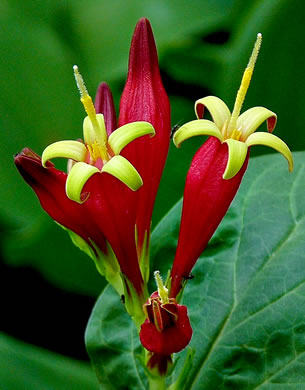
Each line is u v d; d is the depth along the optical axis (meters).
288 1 0.35
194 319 0.28
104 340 0.28
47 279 0.37
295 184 0.29
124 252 0.25
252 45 0.36
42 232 0.36
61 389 0.32
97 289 0.37
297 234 0.29
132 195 0.24
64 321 0.37
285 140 0.36
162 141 0.25
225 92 0.36
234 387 0.27
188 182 0.25
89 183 0.24
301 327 0.27
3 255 0.37
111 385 0.28
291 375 0.27
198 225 0.25
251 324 0.28
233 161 0.23
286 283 0.28
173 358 0.28
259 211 0.29
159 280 0.24
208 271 0.29
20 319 0.37
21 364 0.32
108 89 0.26
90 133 0.24
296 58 0.36
